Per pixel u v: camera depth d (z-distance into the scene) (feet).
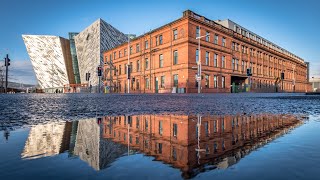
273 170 4.44
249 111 20.02
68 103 32.17
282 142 7.38
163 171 4.38
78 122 12.90
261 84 175.83
